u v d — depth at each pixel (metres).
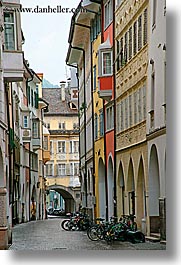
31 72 75.12
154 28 32.50
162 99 30.75
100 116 51.22
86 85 62.56
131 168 39.75
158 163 31.92
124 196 41.47
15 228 54.38
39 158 89.06
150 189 34.06
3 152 32.69
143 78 35.56
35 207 81.62
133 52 38.44
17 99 62.03
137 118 37.41
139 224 37.22
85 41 61.72
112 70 45.34
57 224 62.88
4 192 32.16
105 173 49.03
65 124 111.88
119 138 43.06
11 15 36.09
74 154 110.56
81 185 69.94
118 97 43.28
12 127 52.12
